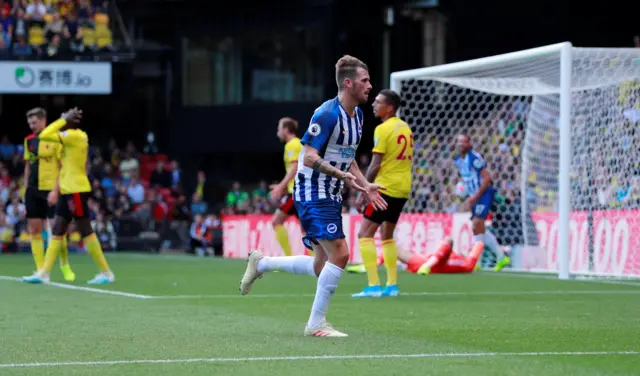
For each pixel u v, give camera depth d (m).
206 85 87.50
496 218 50.38
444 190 53.22
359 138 20.80
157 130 89.25
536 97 49.62
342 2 83.50
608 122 42.62
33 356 17.34
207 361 16.67
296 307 26.92
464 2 80.62
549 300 29.58
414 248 49.97
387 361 16.69
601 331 21.38
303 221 20.58
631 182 41.41
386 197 30.39
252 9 85.62
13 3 80.19
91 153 84.38
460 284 36.44
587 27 78.69
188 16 87.00
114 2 84.00
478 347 18.62
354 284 35.84
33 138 37.66
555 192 48.88
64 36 81.38
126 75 83.50
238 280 38.25
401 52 82.69
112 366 16.12
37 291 32.56
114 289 33.62
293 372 15.44
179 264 52.16
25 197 37.94
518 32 79.88
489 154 52.12
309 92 84.56
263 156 87.81
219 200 88.19
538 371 15.62
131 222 73.75
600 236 42.34
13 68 79.00
